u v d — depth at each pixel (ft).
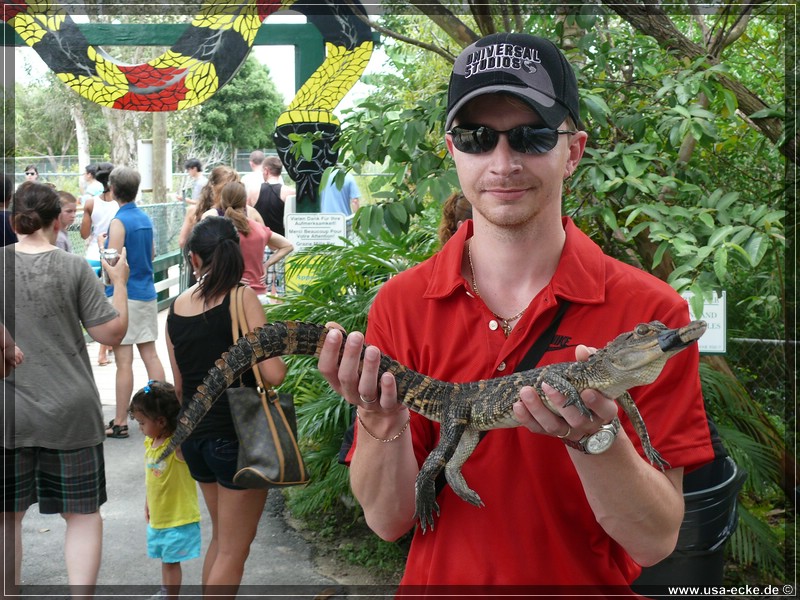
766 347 15.58
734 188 15.48
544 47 5.67
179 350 11.20
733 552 12.57
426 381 5.88
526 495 5.76
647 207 11.58
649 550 5.71
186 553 12.16
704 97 14.15
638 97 13.62
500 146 5.57
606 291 5.90
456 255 6.22
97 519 11.94
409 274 6.51
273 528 15.12
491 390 5.63
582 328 5.81
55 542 14.40
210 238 11.10
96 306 12.09
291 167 19.16
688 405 5.87
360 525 15.21
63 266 11.83
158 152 27.91
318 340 5.95
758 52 16.87
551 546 5.74
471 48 5.78
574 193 13.96
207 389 5.75
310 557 13.89
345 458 6.76
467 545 5.87
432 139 14.01
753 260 10.55
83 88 18.69
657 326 5.01
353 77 18.38
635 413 5.71
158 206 29.12
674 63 13.80
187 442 11.21
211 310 11.01
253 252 18.63
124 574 13.15
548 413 4.95
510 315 6.12
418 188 11.85
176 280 30.40
